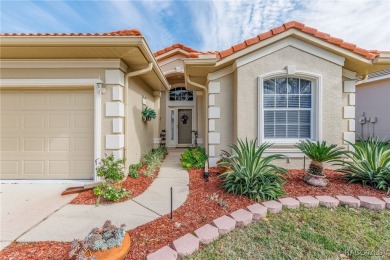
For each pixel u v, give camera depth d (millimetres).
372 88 13492
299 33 5988
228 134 6863
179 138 13195
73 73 5480
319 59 6207
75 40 4613
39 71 5465
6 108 5711
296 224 3414
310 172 5109
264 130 6379
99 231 2611
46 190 5008
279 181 4730
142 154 8094
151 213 3834
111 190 4418
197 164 7105
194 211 3803
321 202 4004
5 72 5449
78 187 5055
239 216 3488
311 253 2775
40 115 5719
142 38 4691
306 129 6434
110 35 4637
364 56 5996
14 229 3283
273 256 2725
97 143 5480
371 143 5270
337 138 6207
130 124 6461
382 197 4164
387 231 3232
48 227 3355
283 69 6215
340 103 6203
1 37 4488
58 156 5723
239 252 2797
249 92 6258
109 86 5516
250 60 6223
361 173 4871
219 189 4777
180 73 11609
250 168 4621
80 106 5691
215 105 6848
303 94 6387
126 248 2602
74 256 2529
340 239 3047
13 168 5723
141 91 7945
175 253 2629
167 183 5551
